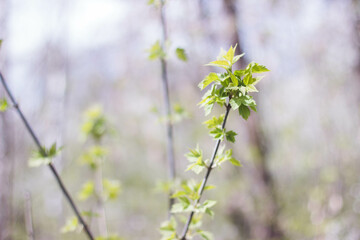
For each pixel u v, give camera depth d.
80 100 8.73
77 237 5.27
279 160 5.96
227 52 1.06
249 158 5.32
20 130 4.38
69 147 7.36
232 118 5.43
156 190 2.29
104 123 2.60
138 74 6.89
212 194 6.04
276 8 5.17
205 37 4.62
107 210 7.27
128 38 6.38
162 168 8.87
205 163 1.23
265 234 5.00
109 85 8.46
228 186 5.68
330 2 4.80
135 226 6.61
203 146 6.24
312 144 5.53
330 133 4.72
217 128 1.15
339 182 4.57
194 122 6.05
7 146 3.52
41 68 5.08
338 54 4.77
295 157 5.92
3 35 3.92
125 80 7.38
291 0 5.09
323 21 4.93
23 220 4.38
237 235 5.42
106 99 8.59
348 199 4.66
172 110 2.43
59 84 5.61
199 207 1.25
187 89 5.65
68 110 7.82
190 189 1.31
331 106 4.78
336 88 4.75
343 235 4.25
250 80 1.04
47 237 5.43
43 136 5.43
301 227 4.70
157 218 6.85
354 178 4.71
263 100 6.06
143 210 7.25
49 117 5.49
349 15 4.60
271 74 5.67
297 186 5.66
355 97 4.57
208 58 5.00
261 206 5.19
